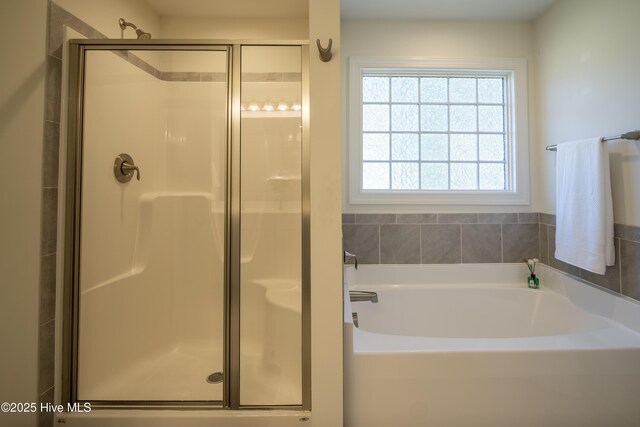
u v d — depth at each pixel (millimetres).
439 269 2031
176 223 1847
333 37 1072
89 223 1357
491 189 2100
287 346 1558
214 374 1584
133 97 1604
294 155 1758
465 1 1863
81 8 1339
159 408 1236
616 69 1447
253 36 1953
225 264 1371
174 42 1393
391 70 2072
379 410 1137
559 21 1812
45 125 1186
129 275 1585
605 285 1547
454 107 2119
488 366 1123
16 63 1120
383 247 2045
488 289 1957
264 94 1747
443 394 1125
